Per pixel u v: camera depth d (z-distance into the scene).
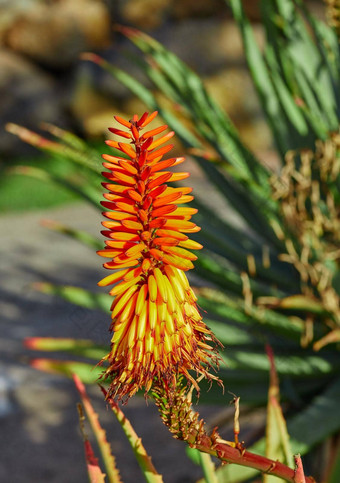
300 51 3.51
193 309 0.84
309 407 2.93
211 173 3.72
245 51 3.45
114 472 1.41
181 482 4.21
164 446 4.67
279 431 1.56
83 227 10.74
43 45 14.80
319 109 3.52
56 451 4.71
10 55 14.82
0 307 7.47
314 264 3.10
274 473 0.95
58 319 7.00
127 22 14.90
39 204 11.87
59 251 9.59
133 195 0.77
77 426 5.03
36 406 5.33
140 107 14.22
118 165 0.79
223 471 2.56
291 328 3.08
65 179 3.36
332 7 2.59
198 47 14.26
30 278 8.48
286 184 3.04
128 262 0.81
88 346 2.99
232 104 14.10
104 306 3.08
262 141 14.12
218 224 3.65
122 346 0.84
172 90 3.67
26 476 4.42
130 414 5.16
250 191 3.18
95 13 14.78
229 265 3.52
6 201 11.98
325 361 3.17
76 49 14.77
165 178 0.78
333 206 3.08
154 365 0.82
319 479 2.97
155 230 0.82
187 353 0.83
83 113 14.33
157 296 0.81
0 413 5.22
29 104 14.42
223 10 14.51
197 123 3.51
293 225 3.05
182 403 0.92
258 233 3.73
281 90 3.34
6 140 14.06
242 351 3.28
